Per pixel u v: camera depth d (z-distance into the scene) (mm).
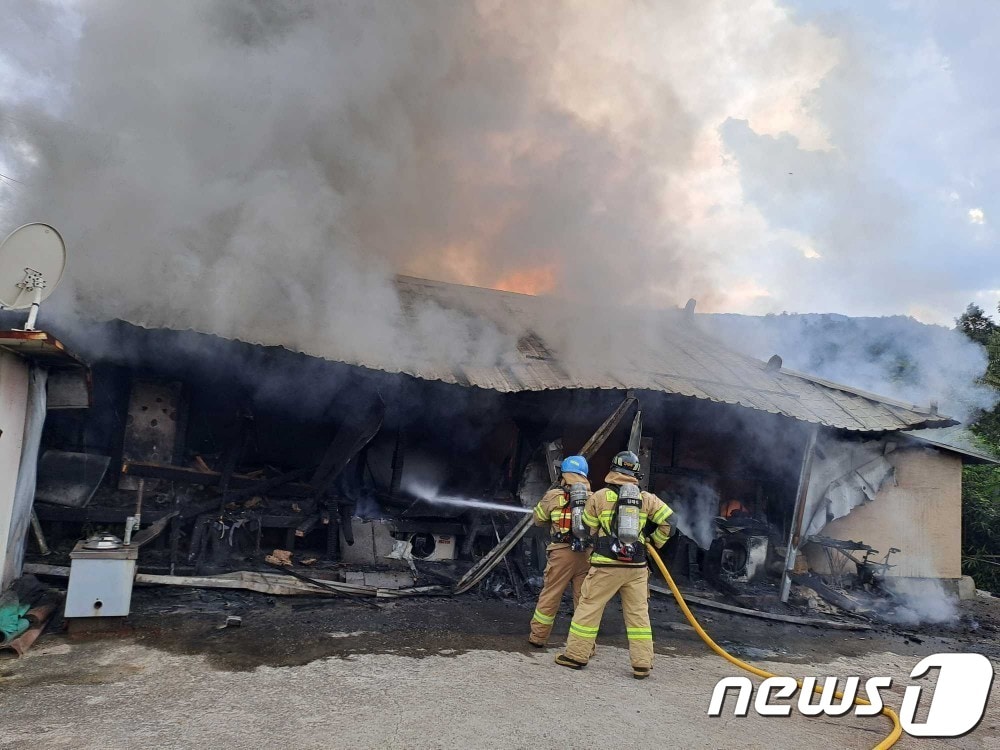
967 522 12102
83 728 3418
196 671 4332
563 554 5387
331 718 3725
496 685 4469
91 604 4828
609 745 3684
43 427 6188
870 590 9094
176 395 7035
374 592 6414
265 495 7129
